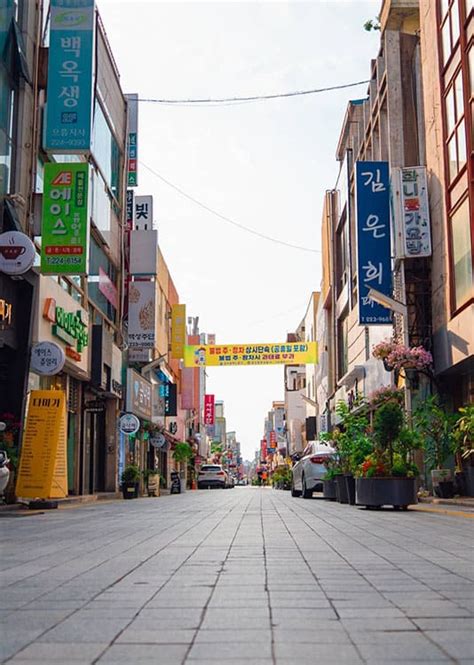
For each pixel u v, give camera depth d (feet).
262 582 18.49
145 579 19.10
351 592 17.02
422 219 70.85
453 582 18.37
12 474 54.08
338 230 144.36
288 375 305.94
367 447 56.90
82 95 65.57
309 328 219.61
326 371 162.61
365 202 81.56
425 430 61.46
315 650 11.93
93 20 66.54
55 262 62.39
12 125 60.85
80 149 65.21
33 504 54.70
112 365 93.66
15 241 53.78
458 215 62.49
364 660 11.32
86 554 24.62
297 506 58.59
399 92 86.48
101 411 90.43
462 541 28.25
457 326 62.08
